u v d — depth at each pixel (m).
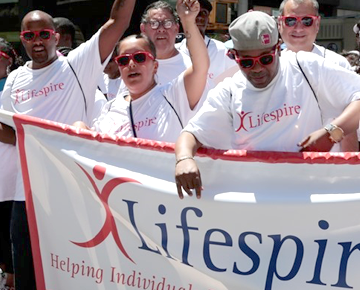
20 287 5.94
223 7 11.52
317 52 6.34
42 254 5.33
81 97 6.00
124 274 5.03
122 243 5.02
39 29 5.91
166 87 5.48
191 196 4.70
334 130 4.39
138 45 5.40
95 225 5.11
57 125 5.20
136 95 5.50
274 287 4.63
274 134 4.62
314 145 4.42
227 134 4.76
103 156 5.05
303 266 4.58
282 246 4.61
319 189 4.54
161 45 6.97
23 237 5.89
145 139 5.00
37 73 6.02
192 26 5.16
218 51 7.60
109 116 5.59
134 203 4.93
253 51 4.38
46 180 5.27
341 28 13.15
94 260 5.14
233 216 4.66
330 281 4.55
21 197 5.89
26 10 13.72
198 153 4.70
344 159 4.46
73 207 5.18
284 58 4.67
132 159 4.96
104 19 13.91
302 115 4.57
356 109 4.43
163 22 6.91
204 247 4.75
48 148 5.22
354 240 4.50
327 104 4.59
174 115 5.38
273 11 14.65
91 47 5.96
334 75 4.52
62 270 5.26
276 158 4.54
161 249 4.87
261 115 4.60
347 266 4.52
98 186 5.04
